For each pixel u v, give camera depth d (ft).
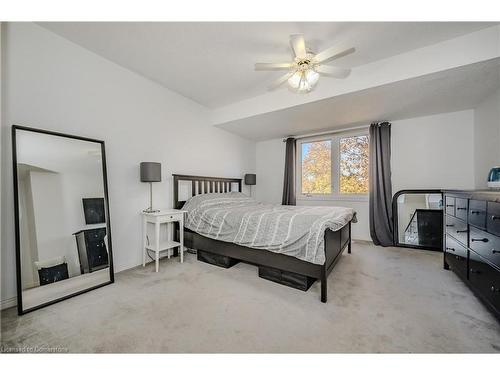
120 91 8.27
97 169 7.33
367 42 6.73
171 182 10.37
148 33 6.48
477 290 5.50
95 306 5.71
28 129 5.83
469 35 6.34
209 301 5.96
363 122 12.19
